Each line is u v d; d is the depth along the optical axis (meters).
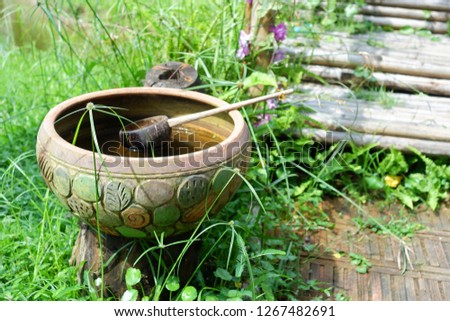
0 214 2.84
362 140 3.34
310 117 3.32
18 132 3.50
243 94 3.22
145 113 2.59
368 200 3.36
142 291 2.34
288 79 3.40
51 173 2.12
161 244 2.14
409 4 4.57
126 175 1.99
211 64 3.51
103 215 2.09
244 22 3.36
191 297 2.16
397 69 3.76
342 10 4.51
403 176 3.42
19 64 4.29
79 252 2.46
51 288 2.47
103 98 2.47
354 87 3.72
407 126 3.35
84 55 4.11
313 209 3.20
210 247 2.64
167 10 3.69
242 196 3.03
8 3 4.60
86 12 4.54
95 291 2.33
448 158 3.37
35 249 2.62
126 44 3.79
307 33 4.00
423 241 3.08
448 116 3.52
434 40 4.36
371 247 3.01
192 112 2.56
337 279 2.78
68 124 2.39
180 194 2.04
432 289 2.76
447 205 3.35
